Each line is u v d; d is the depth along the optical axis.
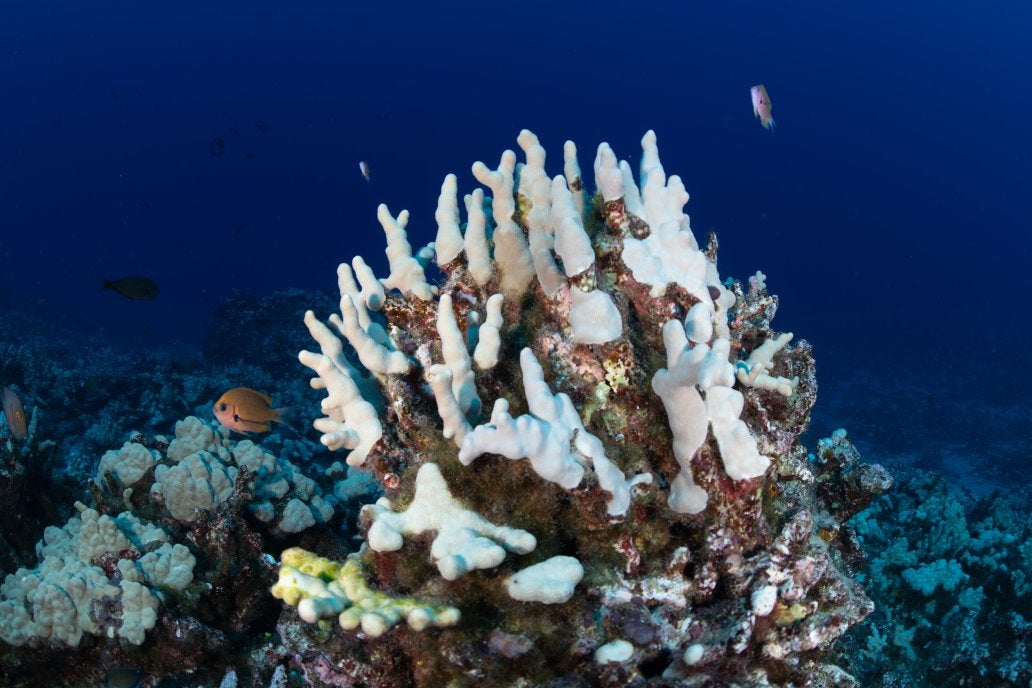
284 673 0.80
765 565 0.66
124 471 1.00
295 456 1.65
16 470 1.01
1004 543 1.40
